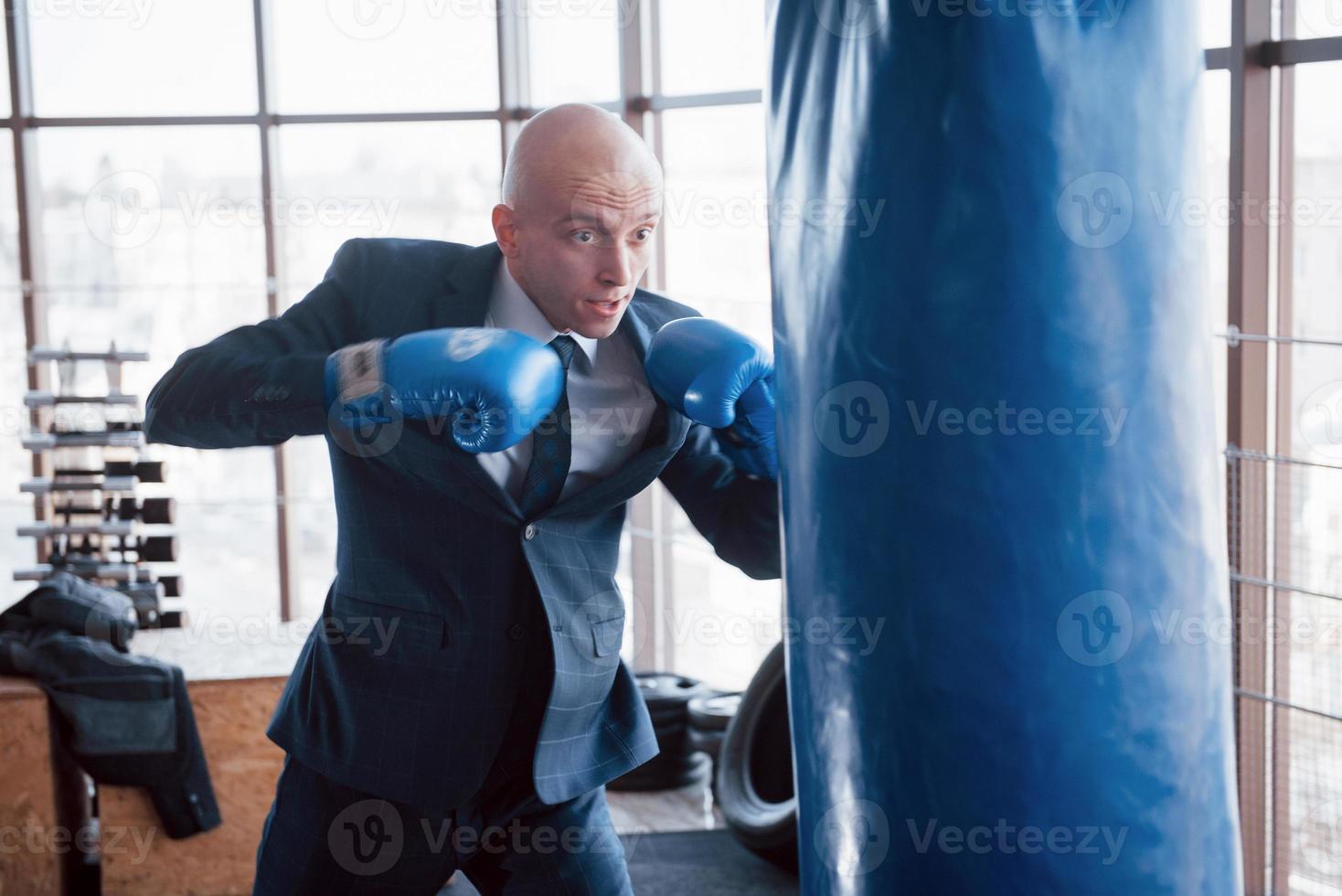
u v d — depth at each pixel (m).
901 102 1.17
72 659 3.42
